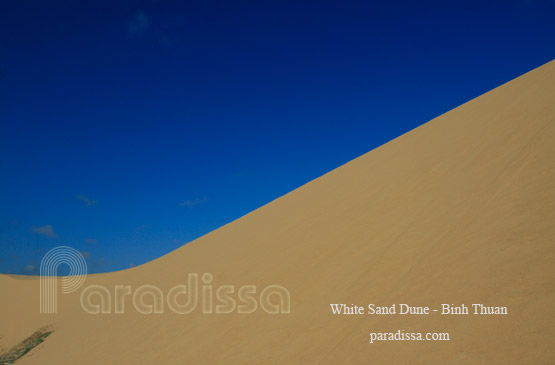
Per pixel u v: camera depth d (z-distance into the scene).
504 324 2.79
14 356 14.93
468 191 6.07
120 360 8.40
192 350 6.85
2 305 27.16
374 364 3.33
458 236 4.70
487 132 8.86
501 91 14.02
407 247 5.64
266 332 5.88
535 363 2.31
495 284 3.29
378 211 8.52
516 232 3.88
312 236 9.88
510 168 5.66
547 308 2.67
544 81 10.48
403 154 13.45
